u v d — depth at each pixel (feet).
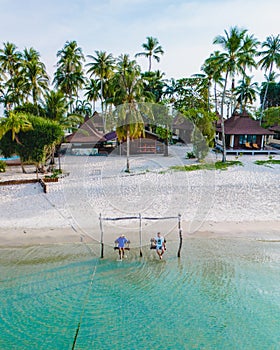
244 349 28.63
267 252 45.44
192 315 32.86
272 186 74.43
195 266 41.88
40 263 42.55
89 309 33.58
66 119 101.65
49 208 60.70
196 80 180.96
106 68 142.31
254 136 137.39
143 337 29.89
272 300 35.24
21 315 32.68
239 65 106.93
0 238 49.03
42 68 130.00
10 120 80.64
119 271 40.73
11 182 76.54
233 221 54.85
